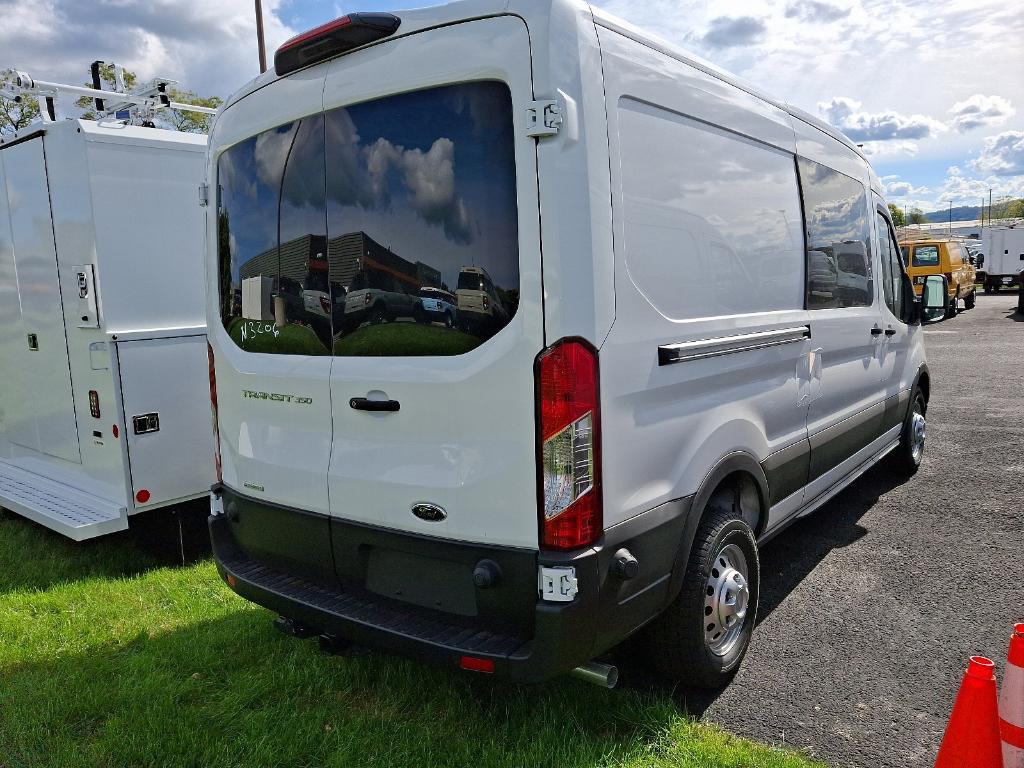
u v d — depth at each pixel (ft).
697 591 9.55
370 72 8.61
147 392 15.28
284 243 9.78
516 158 7.61
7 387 18.65
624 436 8.21
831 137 14.48
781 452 11.95
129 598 13.82
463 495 8.19
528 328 7.64
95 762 9.02
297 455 9.73
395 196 8.55
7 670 11.30
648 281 8.63
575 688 10.18
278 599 9.64
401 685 10.43
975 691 6.99
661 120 9.00
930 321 19.83
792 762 8.56
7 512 19.48
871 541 15.62
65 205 15.33
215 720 9.77
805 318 12.66
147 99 17.03
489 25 7.75
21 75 15.92
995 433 24.41
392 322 8.64
